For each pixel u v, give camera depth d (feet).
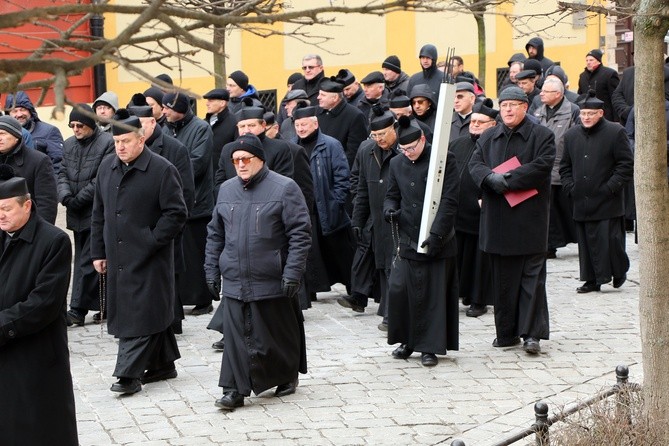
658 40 22.29
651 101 22.54
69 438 23.49
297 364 30.09
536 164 33.40
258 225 29.09
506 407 28.58
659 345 23.24
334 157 40.70
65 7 12.39
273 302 29.27
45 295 22.95
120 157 30.78
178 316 36.55
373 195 37.50
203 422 28.02
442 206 32.32
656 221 23.08
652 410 22.93
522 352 34.01
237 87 50.08
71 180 39.04
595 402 23.07
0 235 23.62
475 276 39.27
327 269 41.39
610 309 39.68
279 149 37.78
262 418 28.19
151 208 30.76
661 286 23.21
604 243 42.22
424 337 32.71
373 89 47.80
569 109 48.49
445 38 82.84
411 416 28.04
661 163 22.91
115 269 30.76
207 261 30.19
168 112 40.42
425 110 40.83
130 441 26.71
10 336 22.76
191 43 14.38
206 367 33.30
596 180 42.22
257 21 13.17
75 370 33.19
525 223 33.63
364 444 26.08
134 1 54.19
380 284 37.99
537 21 84.12
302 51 79.66
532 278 33.71
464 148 39.32
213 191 42.57
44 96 13.38
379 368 32.63
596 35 88.89
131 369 30.22
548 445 21.88
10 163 36.19
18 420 22.98
